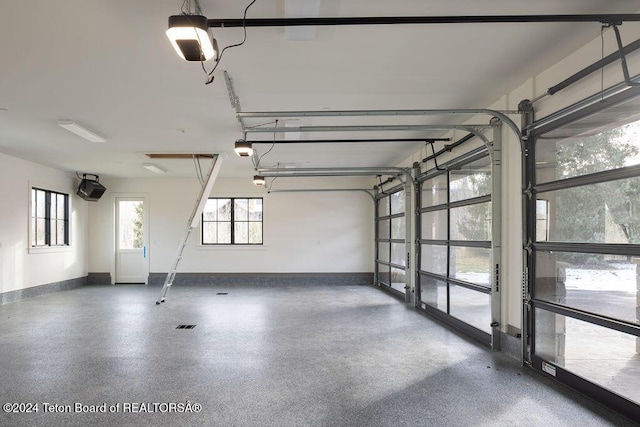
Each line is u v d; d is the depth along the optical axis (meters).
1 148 6.30
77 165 7.92
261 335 4.77
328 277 9.59
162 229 9.59
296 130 4.50
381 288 8.84
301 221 9.65
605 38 2.72
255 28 2.60
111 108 4.30
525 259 3.60
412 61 3.17
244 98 4.00
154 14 2.43
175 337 4.67
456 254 5.18
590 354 2.95
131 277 9.61
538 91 3.46
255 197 9.67
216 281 9.55
